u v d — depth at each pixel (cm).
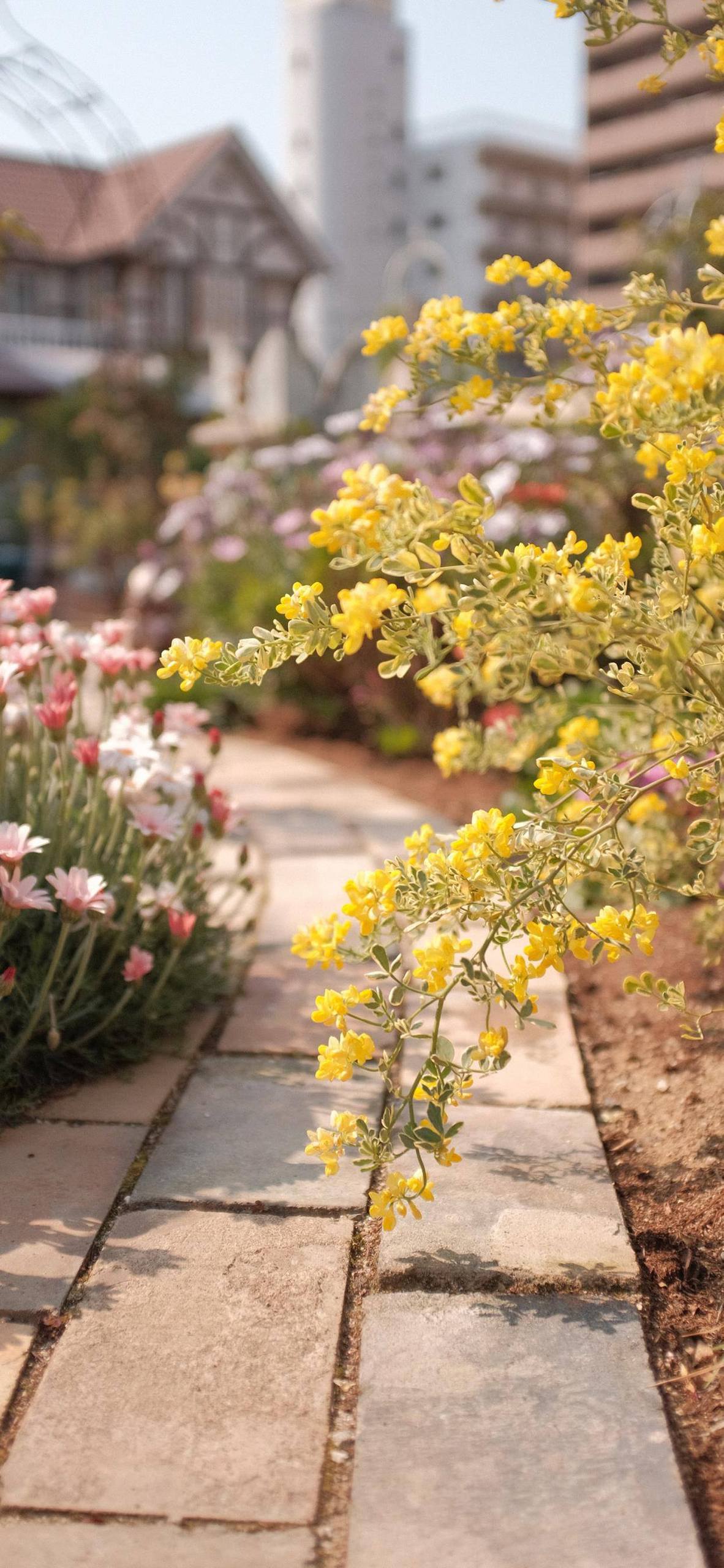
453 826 510
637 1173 241
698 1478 164
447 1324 195
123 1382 180
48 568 1884
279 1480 162
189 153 3288
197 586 890
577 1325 195
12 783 322
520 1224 219
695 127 4997
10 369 2075
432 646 199
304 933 215
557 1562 148
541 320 233
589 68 5144
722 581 235
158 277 3075
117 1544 151
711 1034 298
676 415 191
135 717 348
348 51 6556
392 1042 306
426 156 6844
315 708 722
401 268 1301
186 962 321
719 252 198
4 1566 147
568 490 618
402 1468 164
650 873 302
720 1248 214
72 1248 213
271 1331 192
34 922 294
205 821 337
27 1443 167
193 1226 222
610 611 196
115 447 1697
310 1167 244
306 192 6706
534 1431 171
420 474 646
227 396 1664
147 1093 279
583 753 234
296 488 867
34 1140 254
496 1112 267
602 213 5422
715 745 221
